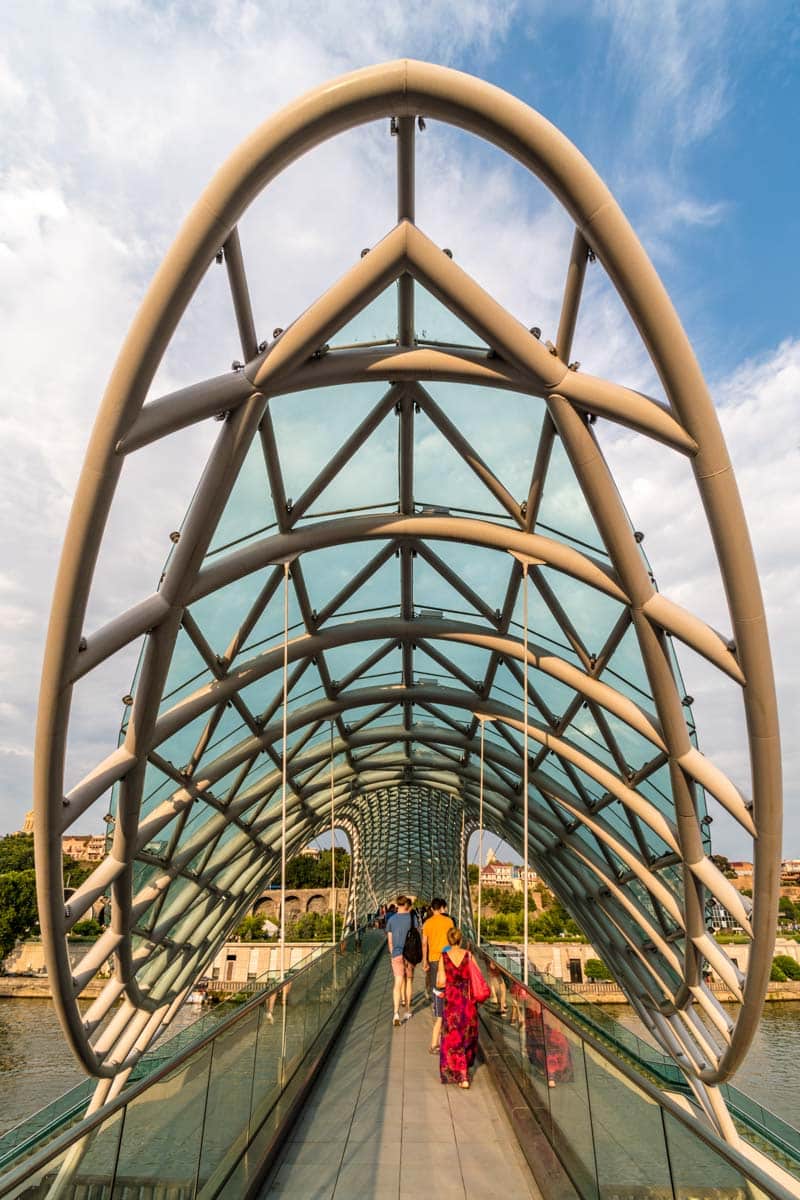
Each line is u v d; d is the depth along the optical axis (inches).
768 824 589.9
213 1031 273.0
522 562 671.1
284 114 380.5
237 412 502.9
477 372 516.4
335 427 609.0
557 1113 332.5
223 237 396.5
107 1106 183.9
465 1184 330.3
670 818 861.8
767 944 669.9
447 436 619.5
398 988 692.1
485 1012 645.9
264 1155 341.7
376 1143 382.6
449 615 880.3
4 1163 492.4
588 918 1337.4
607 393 481.7
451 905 2576.3
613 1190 249.4
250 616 742.5
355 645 933.2
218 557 674.2
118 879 753.6
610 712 753.0
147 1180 209.0
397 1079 504.4
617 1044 856.9
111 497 441.4
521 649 816.3
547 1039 357.4
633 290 412.2
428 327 545.6
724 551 482.0
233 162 380.2
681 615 576.1
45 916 645.9
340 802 1641.2
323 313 471.5
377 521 682.8
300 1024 471.2
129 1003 1039.0
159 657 597.9
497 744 1130.7
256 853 1273.4
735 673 543.2
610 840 977.5
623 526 557.6
